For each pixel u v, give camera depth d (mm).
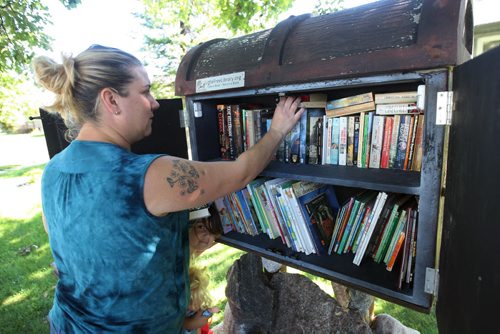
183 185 771
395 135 1039
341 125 1156
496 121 500
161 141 1541
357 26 902
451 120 773
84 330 823
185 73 1355
